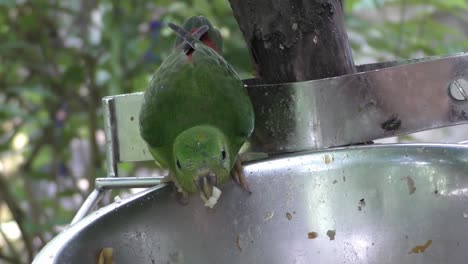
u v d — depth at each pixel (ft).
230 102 9.23
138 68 17.43
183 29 9.81
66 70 18.89
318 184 8.44
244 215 8.27
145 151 9.86
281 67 9.54
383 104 8.79
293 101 8.81
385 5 19.19
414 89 8.80
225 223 8.17
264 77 9.80
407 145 8.50
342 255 8.41
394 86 8.77
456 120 8.89
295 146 8.89
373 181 8.41
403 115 8.82
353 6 18.13
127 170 19.30
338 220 8.43
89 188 18.86
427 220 8.26
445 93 8.84
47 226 17.08
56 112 19.93
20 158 24.11
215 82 9.37
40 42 19.02
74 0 19.74
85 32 18.90
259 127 9.13
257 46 9.66
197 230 8.03
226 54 15.71
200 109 9.27
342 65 9.53
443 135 23.27
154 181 8.90
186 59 9.60
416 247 8.29
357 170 8.42
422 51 17.87
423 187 8.29
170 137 9.29
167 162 9.40
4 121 20.30
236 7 9.73
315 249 8.40
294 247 8.37
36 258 6.39
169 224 7.88
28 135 22.48
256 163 8.50
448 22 22.82
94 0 18.81
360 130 8.79
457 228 8.09
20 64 19.25
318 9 9.30
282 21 9.34
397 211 8.36
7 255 21.72
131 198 7.76
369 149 8.50
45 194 23.67
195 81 9.38
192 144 8.59
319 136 8.79
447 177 8.17
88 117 19.84
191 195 8.14
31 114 19.67
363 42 17.88
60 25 19.40
